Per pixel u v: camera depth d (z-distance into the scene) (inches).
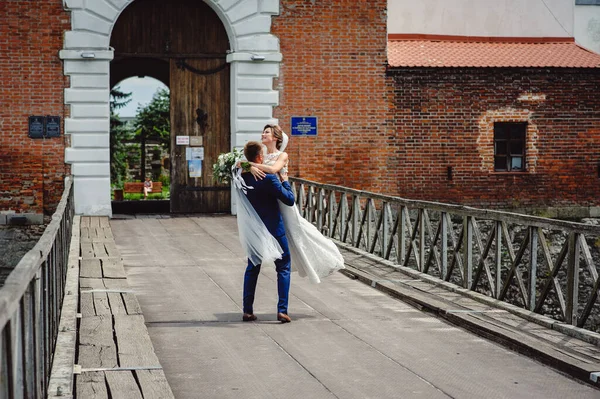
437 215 742.5
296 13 716.7
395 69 732.7
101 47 679.7
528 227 333.7
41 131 674.2
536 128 752.3
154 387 228.4
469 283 379.9
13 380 142.6
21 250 674.8
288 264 329.4
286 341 299.6
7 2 666.8
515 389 244.7
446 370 264.1
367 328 321.1
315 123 722.8
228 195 726.5
